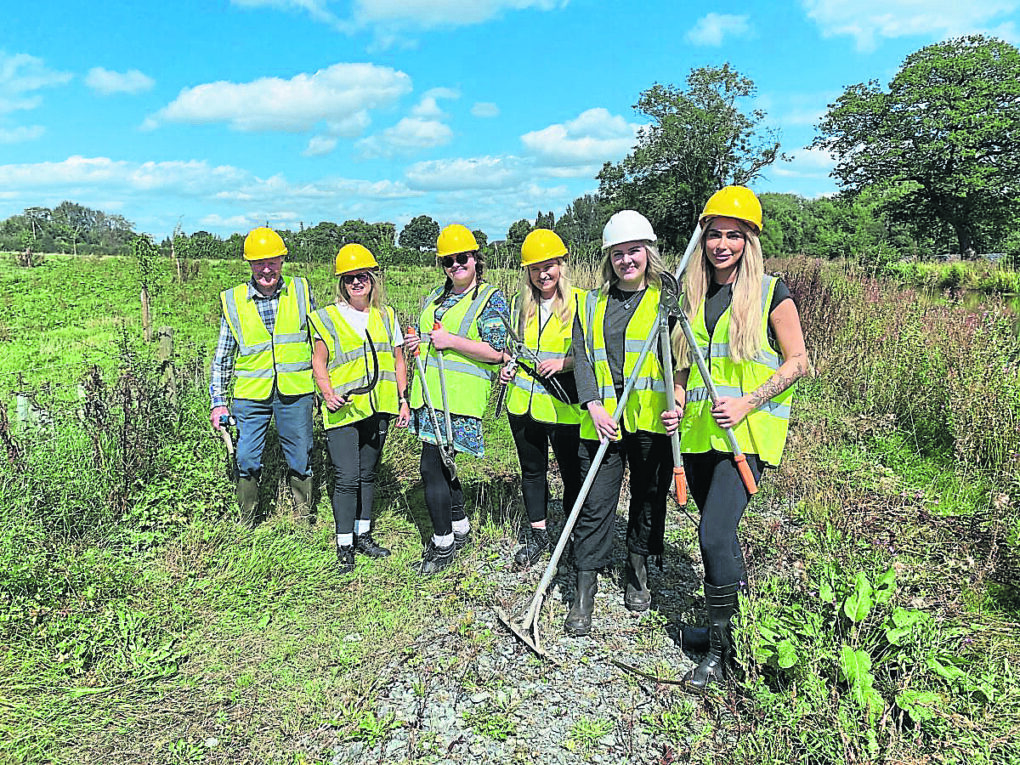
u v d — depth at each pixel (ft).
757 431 10.26
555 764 9.32
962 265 79.56
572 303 14.03
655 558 14.24
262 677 11.40
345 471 14.80
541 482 15.14
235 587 13.83
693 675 10.62
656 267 11.84
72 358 37.52
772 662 10.05
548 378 13.84
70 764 9.55
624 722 10.02
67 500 15.16
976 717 9.47
